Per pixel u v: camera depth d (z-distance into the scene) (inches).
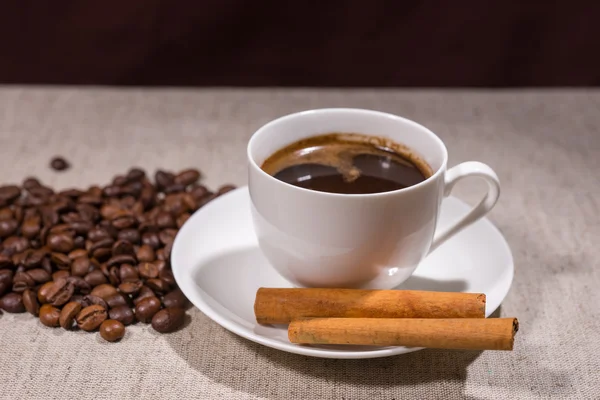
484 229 16.9
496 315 16.5
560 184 20.3
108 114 23.4
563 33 32.9
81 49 32.9
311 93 24.9
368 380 15.2
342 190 15.8
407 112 23.5
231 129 22.7
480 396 15.0
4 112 23.3
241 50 33.2
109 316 16.3
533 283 17.3
